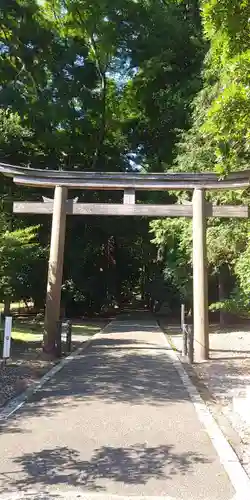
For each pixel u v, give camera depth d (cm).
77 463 454
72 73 2634
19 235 1309
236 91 448
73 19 2667
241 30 457
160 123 2548
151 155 2816
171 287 2816
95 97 2828
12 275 1403
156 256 3003
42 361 1102
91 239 2877
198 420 611
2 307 2795
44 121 2448
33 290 2627
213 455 481
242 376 938
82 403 693
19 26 2464
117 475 425
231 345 1457
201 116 1577
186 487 401
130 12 2564
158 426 582
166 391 784
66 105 2561
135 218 2792
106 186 1274
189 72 2348
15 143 2086
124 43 2694
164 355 1213
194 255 1245
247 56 446
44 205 1291
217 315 2612
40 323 2312
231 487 402
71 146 2647
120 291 3916
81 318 2975
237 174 1215
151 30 2528
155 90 2602
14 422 593
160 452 488
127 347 1370
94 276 3006
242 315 2111
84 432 554
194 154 1622
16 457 469
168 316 3123
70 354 1219
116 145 2970
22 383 840
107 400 714
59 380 869
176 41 2398
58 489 392
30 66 2542
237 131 489
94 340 1569
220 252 1522
